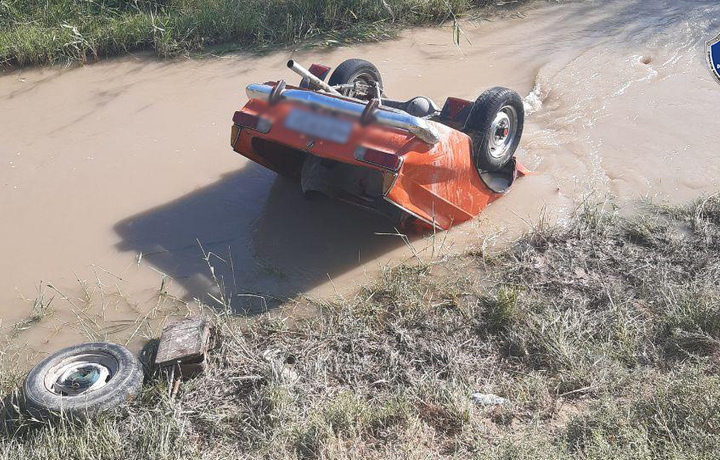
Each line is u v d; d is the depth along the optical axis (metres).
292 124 6.15
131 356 4.98
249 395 4.89
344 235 6.77
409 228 6.72
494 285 5.97
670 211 6.83
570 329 5.30
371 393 4.93
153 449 4.40
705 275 5.84
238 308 5.87
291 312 5.80
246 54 10.38
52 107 9.09
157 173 7.72
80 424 4.58
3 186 7.53
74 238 6.79
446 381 4.98
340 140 5.93
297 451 4.44
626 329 5.26
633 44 10.38
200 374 5.02
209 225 6.93
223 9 10.98
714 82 9.25
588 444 4.28
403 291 5.83
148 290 6.12
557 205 7.08
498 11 11.73
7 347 5.54
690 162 7.66
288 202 7.25
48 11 10.95
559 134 8.31
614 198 7.14
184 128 8.54
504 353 5.26
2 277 6.31
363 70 7.38
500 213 6.97
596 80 9.41
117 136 8.41
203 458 4.39
